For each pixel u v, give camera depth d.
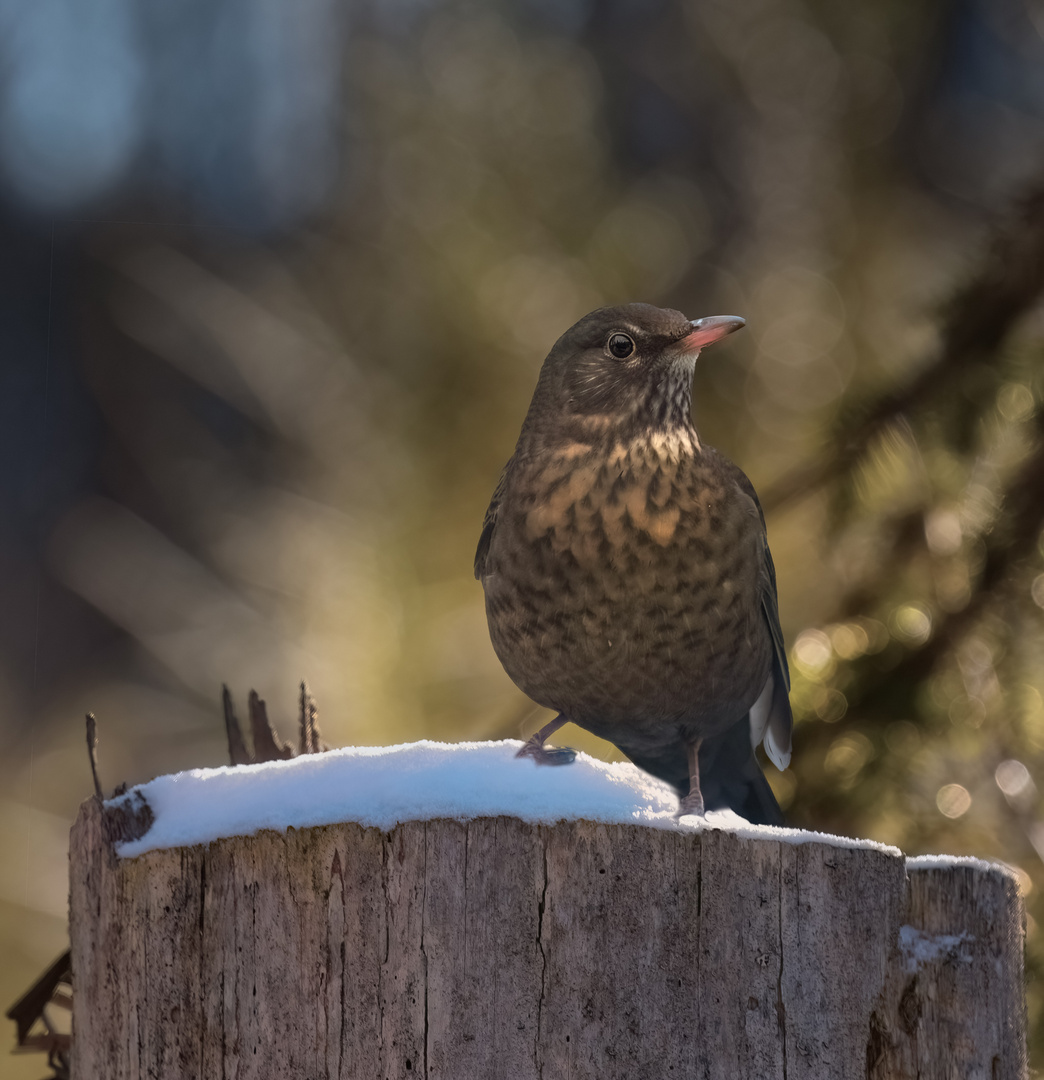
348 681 11.63
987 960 4.20
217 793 4.52
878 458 8.47
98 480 20.97
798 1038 4.09
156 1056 4.33
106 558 19.14
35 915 13.62
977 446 8.36
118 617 18.41
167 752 16.33
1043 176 8.43
